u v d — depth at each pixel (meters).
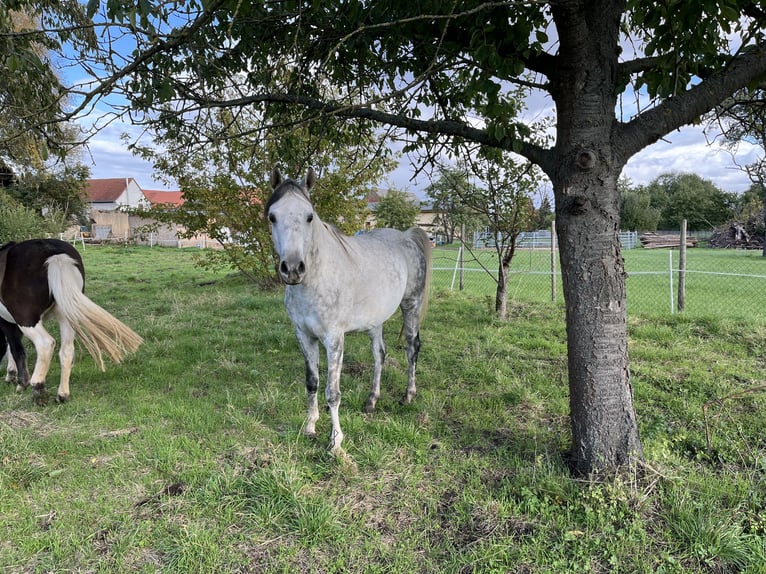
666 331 6.30
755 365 5.01
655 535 2.36
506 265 7.40
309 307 3.19
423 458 3.14
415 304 4.34
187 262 19.45
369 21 2.84
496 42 2.49
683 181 44.69
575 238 2.67
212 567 2.22
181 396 4.24
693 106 2.54
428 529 2.50
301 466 3.03
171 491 2.81
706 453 3.14
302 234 2.78
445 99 3.57
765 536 2.29
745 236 26.20
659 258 20.36
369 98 3.77
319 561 2.29
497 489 2.79
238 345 5.98
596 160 2.54
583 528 2.43
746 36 2.75
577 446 2.83
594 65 2.49
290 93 3.32
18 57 2.47
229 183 9.56
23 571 2.22
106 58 2.69
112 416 3.77
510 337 6.34
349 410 3.97
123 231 42.50
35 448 3.24
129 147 4.17
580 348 2.74
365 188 10.32
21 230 15.50
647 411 3.85
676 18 2.15
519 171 6.47
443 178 7.05
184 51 2.44
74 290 3.95
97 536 2.44
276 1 2.41
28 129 2.63
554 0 2.23
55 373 4.95
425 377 4.80
